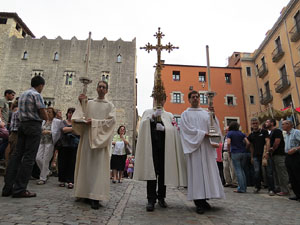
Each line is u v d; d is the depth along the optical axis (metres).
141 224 2.88
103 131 3.83
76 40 33.72
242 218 3.36
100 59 33.00
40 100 4.24
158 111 4.21
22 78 31.52
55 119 5.89
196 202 3.73
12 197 3.88
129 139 29.55
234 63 31.62
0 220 2.57
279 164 5.90
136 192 5.89
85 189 3.72
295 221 3.25
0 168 6.83
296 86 20.92
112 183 7.73
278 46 24.03
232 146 6.64
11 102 6.97
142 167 4.01
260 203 4.64
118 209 3.63
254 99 28.17
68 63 32.53
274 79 24.64
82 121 3.72
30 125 4.08
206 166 3.86
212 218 3.32
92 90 31.36
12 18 33.88
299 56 20.67
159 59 4.93
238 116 27.64
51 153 5.98
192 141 3.90
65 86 31.47
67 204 3.65
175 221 3.10
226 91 28.38
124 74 32.53
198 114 4.20
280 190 6.19
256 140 6.52
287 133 5.71
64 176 5.56
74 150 5.55
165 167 3.99
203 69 29.06
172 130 4.25
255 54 28.73
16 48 32.69
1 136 5.88
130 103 31.17
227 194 5.96
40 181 5.77
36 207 3.28
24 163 4.00
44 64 32.28
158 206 4.12
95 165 3.75
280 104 23.47
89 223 2.73
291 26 21.67
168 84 27.92
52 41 33.50
